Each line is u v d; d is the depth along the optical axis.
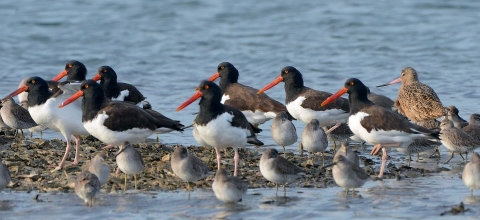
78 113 16.41
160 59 31.28
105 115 15.53
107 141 15.81
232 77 20.22
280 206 13.55
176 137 19.95
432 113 19.62
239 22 38.84
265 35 35.81
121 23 38.19
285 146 19.11
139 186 14.75
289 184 15.06
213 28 37.41
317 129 16.52
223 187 13.36
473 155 14.04
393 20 38.59
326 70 29.11
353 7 41.78
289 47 33.25
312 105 18.78
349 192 14.49
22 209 13.25
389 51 32.38
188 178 14.06
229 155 17.42
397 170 16.53
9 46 33.12
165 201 13.84
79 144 16.64
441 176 15.99
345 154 15.38
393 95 25.58
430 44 33.28
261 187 14.86
